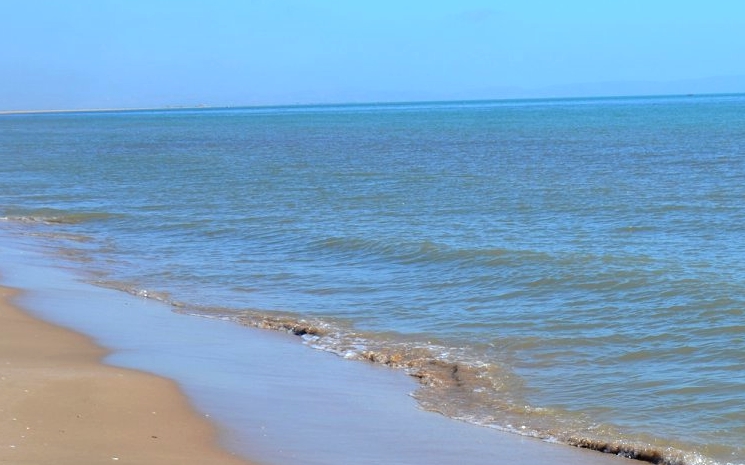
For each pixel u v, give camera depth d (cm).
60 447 906
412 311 1717
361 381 1285
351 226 2784
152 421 1026
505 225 2758
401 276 2048
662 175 4209
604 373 1303
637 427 1084
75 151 7531
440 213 3072
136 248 2572
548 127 10600
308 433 1025
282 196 3700
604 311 1648
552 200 3334
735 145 6244
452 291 1877
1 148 8275
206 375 1273
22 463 845
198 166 5509
